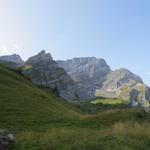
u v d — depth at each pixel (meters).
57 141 24.41
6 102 48.47
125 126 31.48
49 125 37.72
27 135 27.91
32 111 46.78
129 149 21.41
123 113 47.84
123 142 23.16
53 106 61.25
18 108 46.47
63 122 41.16
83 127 37.88
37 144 24.34
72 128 35.41
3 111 42.88
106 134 26.95
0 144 21.73
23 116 42.03
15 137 27.25
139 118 45.72
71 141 24.61
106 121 43.22
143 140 24.72
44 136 27.11
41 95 68.25
